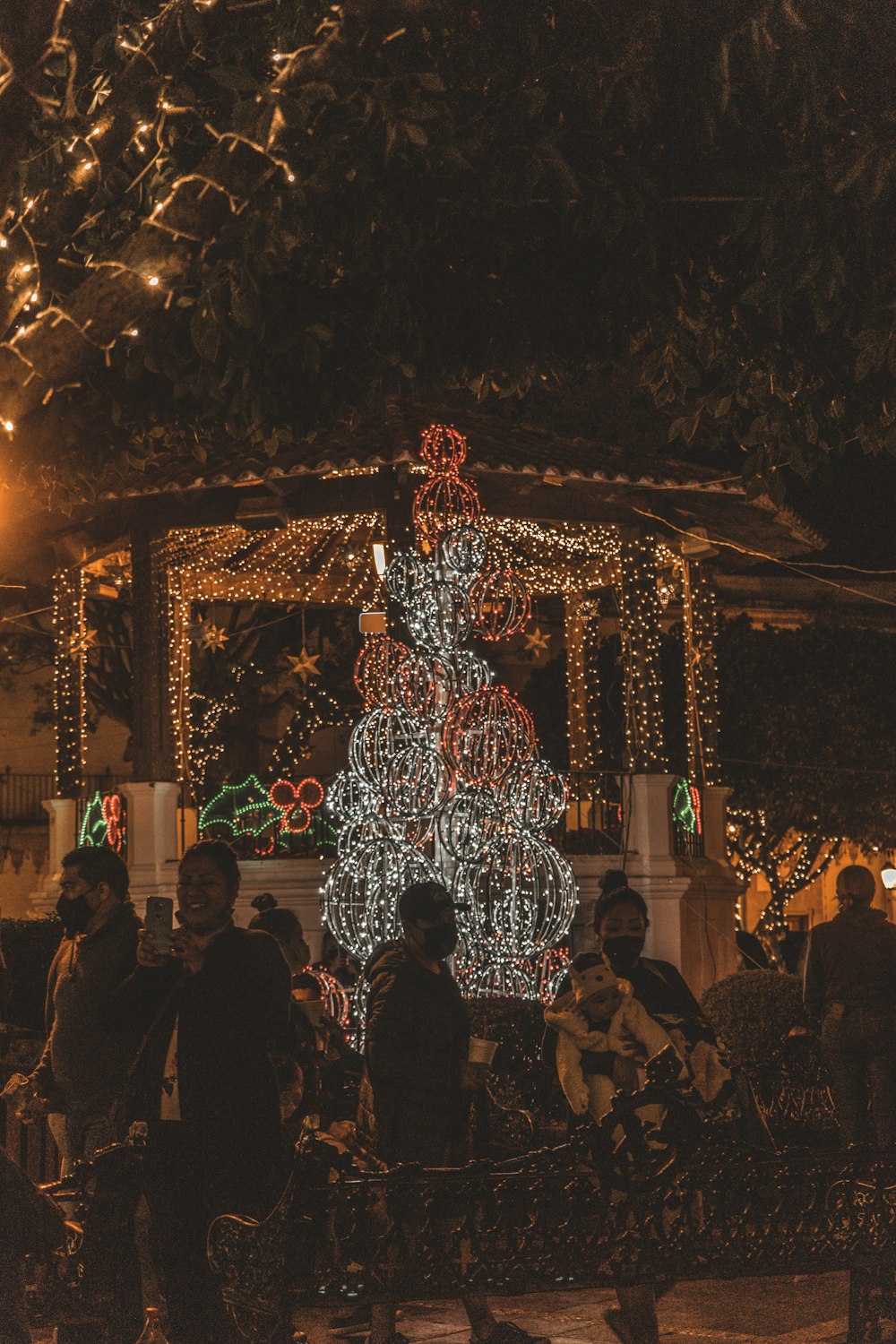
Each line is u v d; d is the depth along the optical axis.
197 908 5.07
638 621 16.00
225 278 7.15
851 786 23.30
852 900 9.28
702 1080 5.47
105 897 6.22
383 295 8.33
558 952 14.05
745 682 23.12
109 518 16.16
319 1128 5.64
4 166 6.02
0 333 6.65
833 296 7.60
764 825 23.17
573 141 7.91
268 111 6.45
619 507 15.96
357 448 14.52
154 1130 5.00
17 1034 9.53
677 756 22.45
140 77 7.12
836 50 7.28
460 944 13.21
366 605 19.77
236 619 21.91
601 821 17.84
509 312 8.70
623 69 7.34
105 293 6.61
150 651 15.70
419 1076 5.72
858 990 9.06
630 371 10.79
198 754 21.08
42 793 24.16
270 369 8.43
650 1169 4.93
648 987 5.74
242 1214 4.83
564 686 22.70
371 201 7.73
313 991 9.05
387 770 13.66
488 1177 4.78
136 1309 5.00
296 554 18.33
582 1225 4.87
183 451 10.02
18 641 23.73
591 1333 6.09
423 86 6.97
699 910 16.34
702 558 17.23
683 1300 6.61
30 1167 8.12
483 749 13.77
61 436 8.76
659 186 8.17
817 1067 9.13
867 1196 5.21
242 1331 4.62
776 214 7.44
